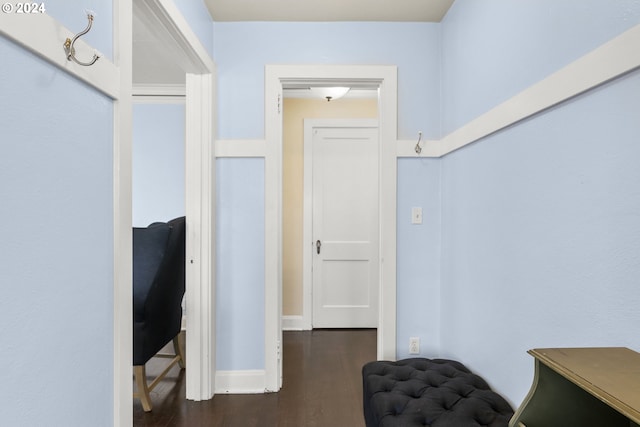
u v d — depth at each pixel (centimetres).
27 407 78
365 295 386
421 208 246
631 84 93
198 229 233
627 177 94
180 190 377
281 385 255
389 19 242
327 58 245
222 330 246
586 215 109
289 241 385
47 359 84
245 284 246
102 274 107
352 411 222
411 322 246
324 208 384
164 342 245
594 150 105
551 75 123
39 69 81
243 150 245
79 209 96
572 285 115
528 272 139
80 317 96
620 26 95
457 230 213
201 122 233
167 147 376
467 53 199
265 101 245
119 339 113
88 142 100
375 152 384
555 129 123
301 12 234
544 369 89
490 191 171
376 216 385
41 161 82
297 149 384
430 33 246
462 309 205
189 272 234
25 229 77
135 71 321
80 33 89
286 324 382
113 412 112
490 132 168
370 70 244
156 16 160
